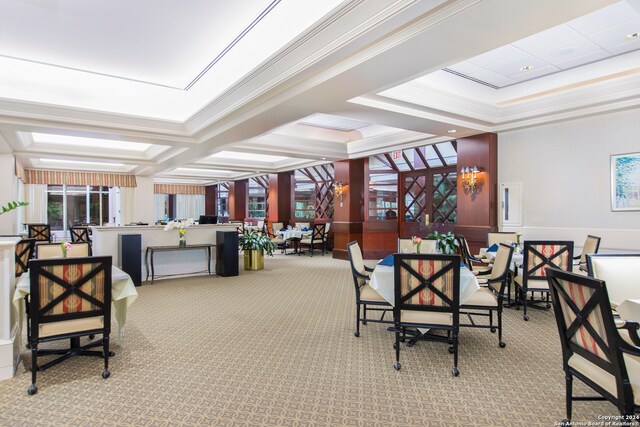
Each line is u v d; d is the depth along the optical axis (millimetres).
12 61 4855
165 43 4430
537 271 4391
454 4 2766
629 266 2672
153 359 3283
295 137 8852
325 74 4012
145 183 14102
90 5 3629
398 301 3025
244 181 16703
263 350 3500
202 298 5629
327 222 12211
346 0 3086
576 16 2852
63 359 3146
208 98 6309
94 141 9180
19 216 11289
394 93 5098
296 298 5621
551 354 3359
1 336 2889
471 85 5703
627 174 5449
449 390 2701
